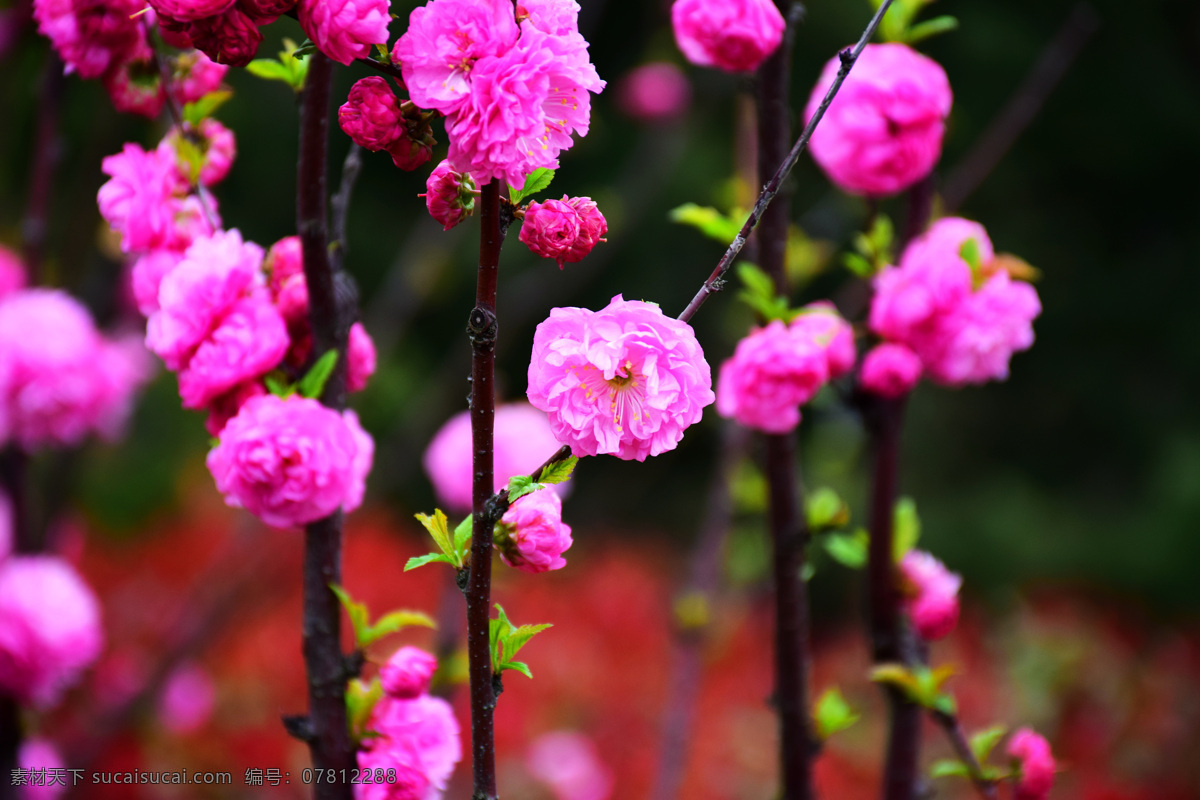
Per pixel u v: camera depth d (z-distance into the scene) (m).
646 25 2.39
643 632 3.37
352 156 1.06
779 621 1.12
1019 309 1.10
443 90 0.96
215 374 1.03
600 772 2.37
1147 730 2.94
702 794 2.54
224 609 1.80
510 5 0.96
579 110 0.97
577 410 0.97
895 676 1.10
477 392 0.97
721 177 4.45
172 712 2.18
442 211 0.97
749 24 1.08
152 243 1.05
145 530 3.61
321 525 1.04
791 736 1.12
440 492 1.35
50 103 1.29
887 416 1.11
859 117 1.10
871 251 1.12
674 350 0.97
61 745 1.97
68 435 1.33
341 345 1.05
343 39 0.96
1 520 1.38
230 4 0.97
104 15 1.04
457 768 1.84
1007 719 2.96
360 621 1.04
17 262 1.52
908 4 1.12
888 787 1.12
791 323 1.11
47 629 1.20
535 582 3.40
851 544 1.12
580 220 0.97
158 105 1.05
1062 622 3.52
